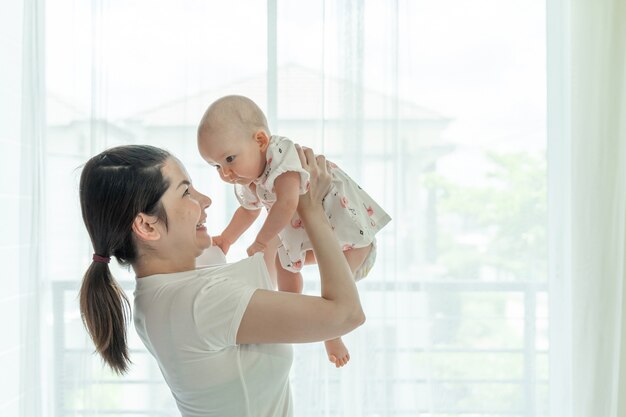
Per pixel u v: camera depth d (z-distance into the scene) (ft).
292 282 4.75
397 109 7.05
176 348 3.45
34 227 6.80
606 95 6.72
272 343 3.51
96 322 3.57
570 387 6.92
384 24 7.07
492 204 7.17
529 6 7.11
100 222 3.53
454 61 7.14
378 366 7.07
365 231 4.41
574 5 6.79
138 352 7.11
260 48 7.16
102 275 3.59
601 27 6.72
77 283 7.08
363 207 4.62
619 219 6.75
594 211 6.76
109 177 3.47
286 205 3.88
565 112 6.98
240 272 3.69
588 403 6.77
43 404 7.00
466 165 7.17
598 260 6.75
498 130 7.16
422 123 7.16
